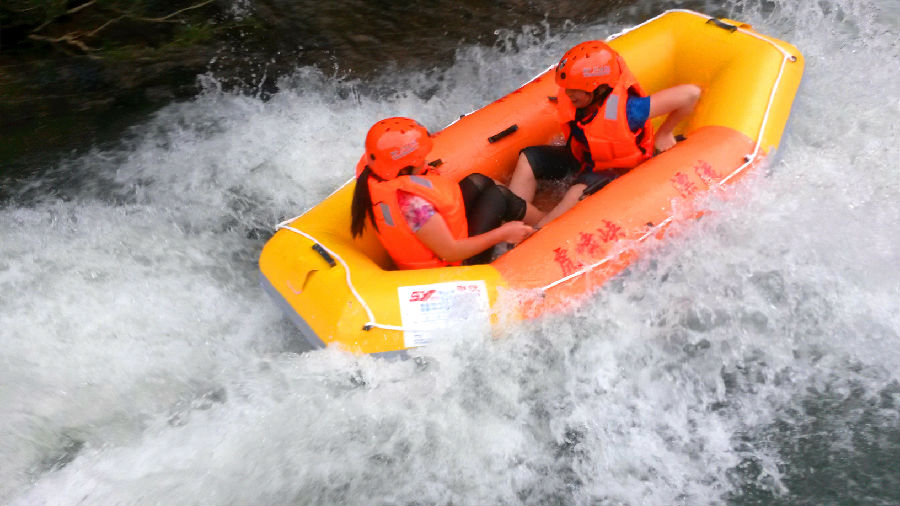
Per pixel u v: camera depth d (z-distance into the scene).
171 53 6.23
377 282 3.56
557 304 3.64
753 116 4.15
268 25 6.52
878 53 5.61
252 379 3.86
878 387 3.60
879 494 3.23
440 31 6.49
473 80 6.05
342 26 6.55
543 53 6.23
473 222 3.80
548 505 3.34
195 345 4.14
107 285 4.51
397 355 3.54
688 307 3.88
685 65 4.70
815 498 3.25
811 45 5.80
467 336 3.54
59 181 5.38
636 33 4.82
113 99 5.97
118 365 4.04
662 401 3.64
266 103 5.91
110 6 6.03
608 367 3.73
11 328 4.21
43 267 4.64
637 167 3.98
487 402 3.64
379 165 3.41
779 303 3.88
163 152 5.57
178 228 5.00
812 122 4.87
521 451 3.51
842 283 3.92
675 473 3.39
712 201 3.93
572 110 3.97
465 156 4.27
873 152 4.60
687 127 4.46
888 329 3.77
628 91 3.92
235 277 4.63
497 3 6.76
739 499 3.28
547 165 4.13
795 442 3.45
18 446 3.66
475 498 3.38
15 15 5.78
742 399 3.62
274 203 5.18
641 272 3.84
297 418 3.62
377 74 6.12
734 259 3.98
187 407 3.79
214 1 6.59
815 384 3.64
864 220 4.15
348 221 4.02
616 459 3.46
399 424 3.59
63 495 3.46
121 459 3.58
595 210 3.78
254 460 3.52
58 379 3.96
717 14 6.39
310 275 3.67
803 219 4.12
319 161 5.44
